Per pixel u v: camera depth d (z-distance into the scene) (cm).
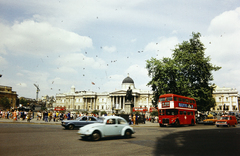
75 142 1509
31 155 1055
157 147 1351
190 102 4178
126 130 1753
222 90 12306
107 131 1642
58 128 2770
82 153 1123
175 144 1492
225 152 1208
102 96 15600
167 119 3619
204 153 1173
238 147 1383
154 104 5544
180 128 3291
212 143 1554
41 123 3600
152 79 5319
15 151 1139
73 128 2622
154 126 3803
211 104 7825
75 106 16512
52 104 18838
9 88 11219
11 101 10962
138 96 14050
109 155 1087
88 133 1559
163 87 5100
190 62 5062
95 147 1313
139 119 4731
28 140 1555
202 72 5144
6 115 5097
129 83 14925
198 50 5344
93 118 2773
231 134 2262
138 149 1270
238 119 5775
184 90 4925
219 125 3825
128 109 4753
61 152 1140
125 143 1496
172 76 5153
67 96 16888
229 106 11600
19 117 4966
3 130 2206
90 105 15950
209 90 5128
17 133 1981
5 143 1391
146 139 1741
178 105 3688
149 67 5344
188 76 5209
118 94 14075
